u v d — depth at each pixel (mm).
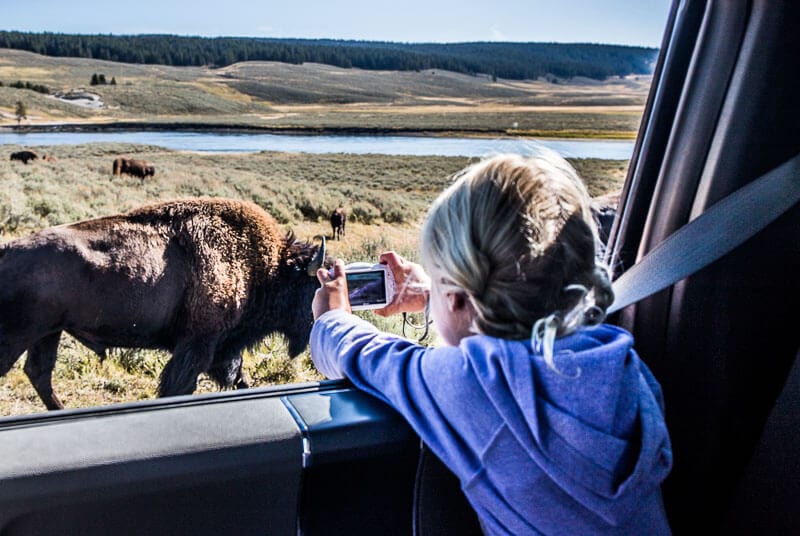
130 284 3523
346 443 1009
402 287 1322
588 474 820
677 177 1426
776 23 1290
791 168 1298
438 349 975
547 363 819
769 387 1466
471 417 880
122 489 922
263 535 1016
